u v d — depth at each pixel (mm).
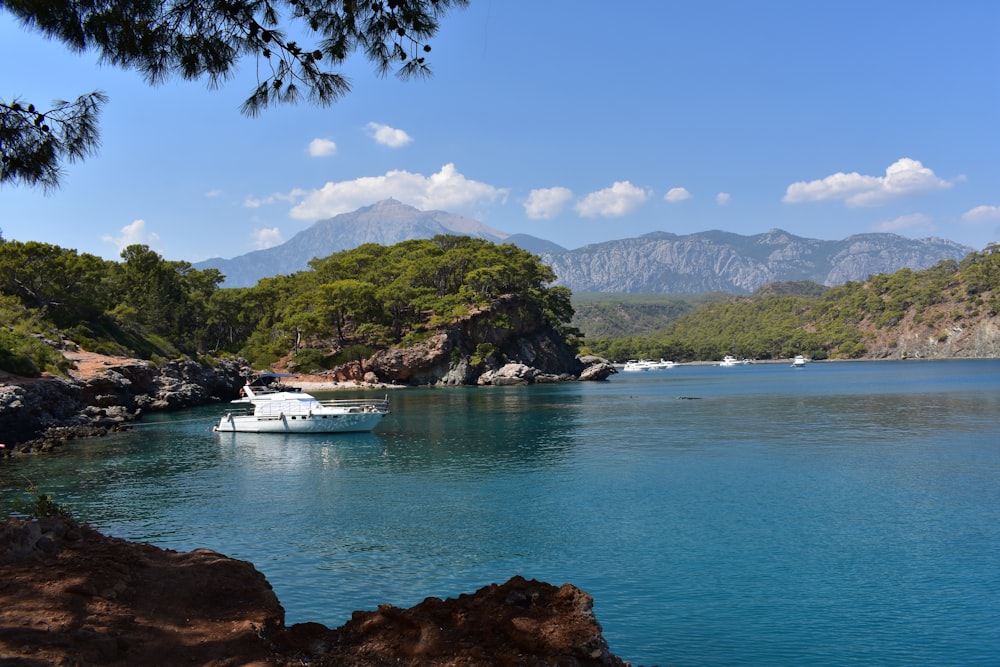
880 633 18969
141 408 86875
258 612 10312
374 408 68938
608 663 9445
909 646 18203
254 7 12891
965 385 138250
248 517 32562
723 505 34219
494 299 173500
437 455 52219
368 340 159000
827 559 25359
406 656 9180
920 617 20016
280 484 41000
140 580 10781
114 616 9297
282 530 30062
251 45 13102
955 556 25500
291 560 25609
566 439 60812
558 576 23734
